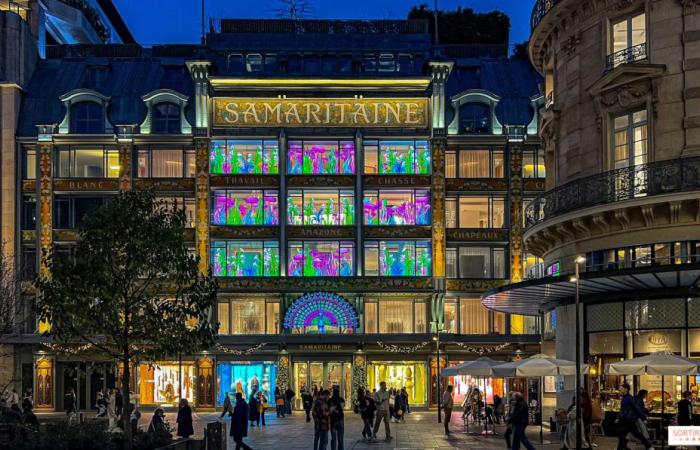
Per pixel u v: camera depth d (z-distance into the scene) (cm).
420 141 5581
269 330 5488
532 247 3416
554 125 3228
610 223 2838
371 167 5575
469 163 5597
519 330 5538
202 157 5506
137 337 2455
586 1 3031
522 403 2525
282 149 5519
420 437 3328
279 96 5553
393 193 5559
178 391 5400
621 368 2534
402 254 5538
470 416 4503
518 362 3005
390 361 5450
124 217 2439
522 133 5544
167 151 5597
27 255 5516
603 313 2980
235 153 5556
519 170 5547
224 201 5531
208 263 5472
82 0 7325
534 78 5931
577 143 3080
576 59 3108
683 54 2753
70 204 5553
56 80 5903
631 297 2861
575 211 2902
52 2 6775
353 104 5562
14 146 5544
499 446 2936
